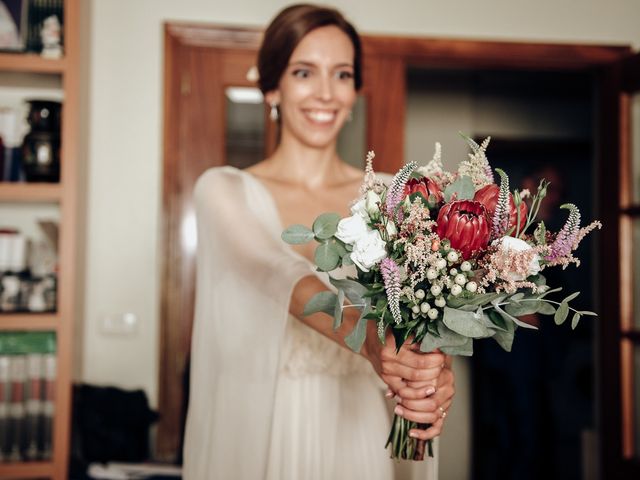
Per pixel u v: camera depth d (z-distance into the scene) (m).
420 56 3.36
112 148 3.15
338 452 1.26
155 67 3.18
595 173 3.65
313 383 1.27
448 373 1.05
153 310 3.15
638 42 3.48
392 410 1.36
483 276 0.90
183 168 3.19
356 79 1.46
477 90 4.81
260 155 3.22
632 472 3.24
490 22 3.40
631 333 3.29
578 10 3.46
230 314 1.20
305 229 0.92
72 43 2.65
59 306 2.60
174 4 3.20
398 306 0.86
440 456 4.44
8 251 2.65
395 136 3.35
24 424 2.58
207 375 1.25
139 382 3.13
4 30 2.68
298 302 1.09
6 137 2.72
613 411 3.37
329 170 1.45
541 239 0.91
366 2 3.33
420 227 0.88
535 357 4.66
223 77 3.21
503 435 4.61
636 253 3.31
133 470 2.67
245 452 1.17
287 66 1.38
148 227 3.16
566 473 4.67
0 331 2.58
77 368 2.94
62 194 2.62
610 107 3.44
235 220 1.24
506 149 5.22
